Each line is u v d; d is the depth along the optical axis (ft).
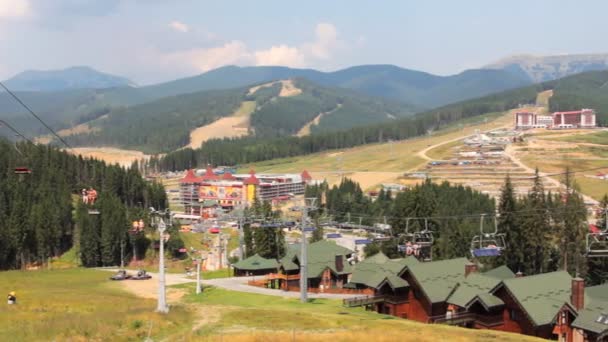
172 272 534.37
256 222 508.12
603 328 207.31
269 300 337.11
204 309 270.87
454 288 274.77
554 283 242.17
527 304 228.22
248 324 232.32
